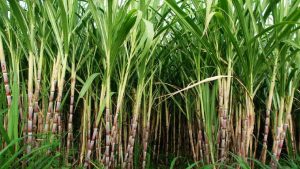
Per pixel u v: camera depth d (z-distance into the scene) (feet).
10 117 3.66
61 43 4.15
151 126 6.89
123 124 5.83
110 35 3.98
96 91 5.08
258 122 6.18
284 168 4.53
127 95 5.81
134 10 3.51
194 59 4.77
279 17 4.06
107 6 4.07
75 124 6.63
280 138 4.59
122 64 4.60
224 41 4.67
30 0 3.98
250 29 4.25
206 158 5.05
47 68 4.83
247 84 4.38
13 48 4.29
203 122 4.97
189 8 4.66
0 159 3.51
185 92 5.52
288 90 4.57
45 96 4.65
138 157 6.14
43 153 4.00
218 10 4.02
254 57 4.22
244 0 4.20
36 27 4.30
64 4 4.02
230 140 5.34
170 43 5.12
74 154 5.35
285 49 4.07
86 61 4.97
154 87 6.21
